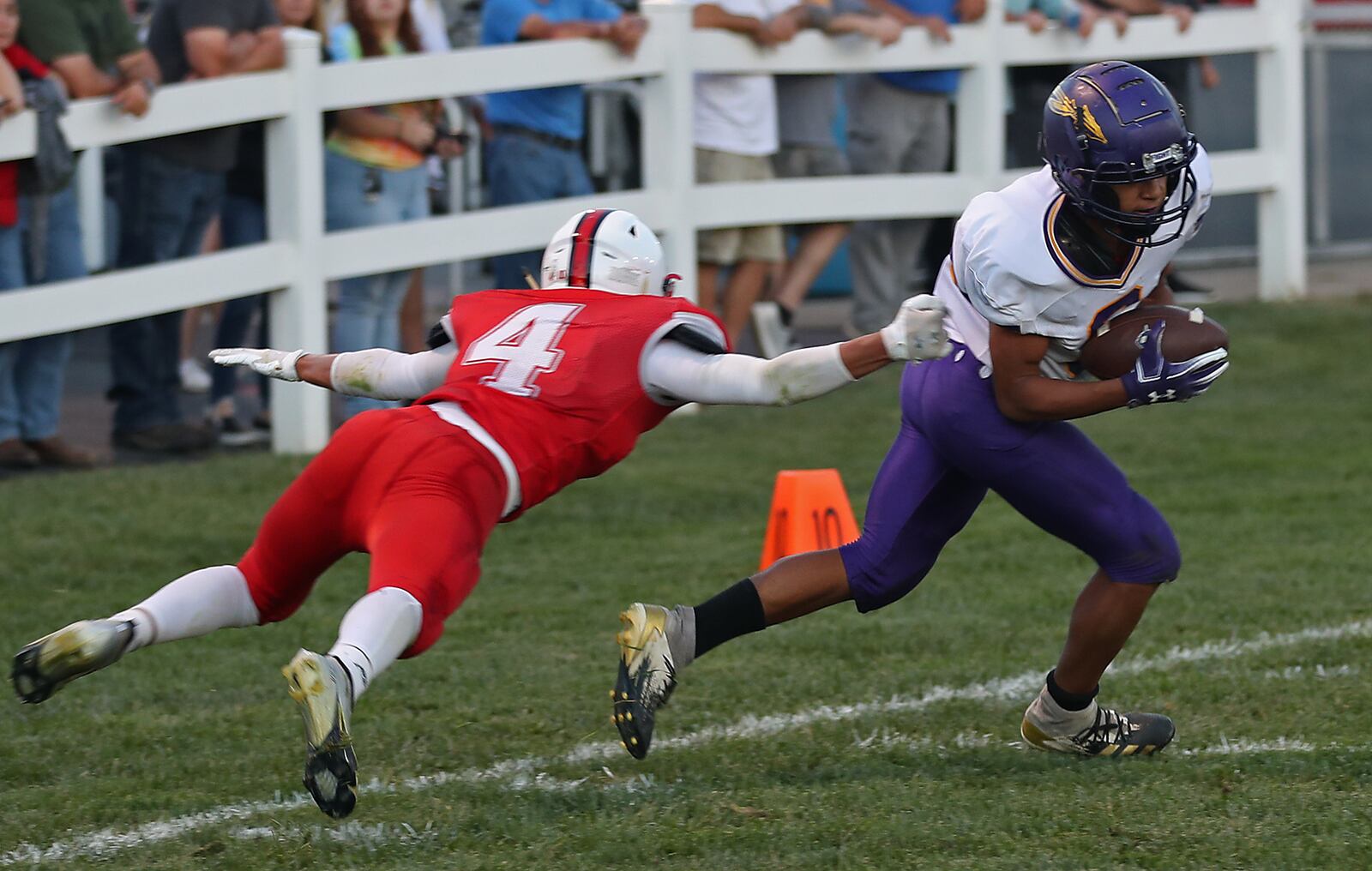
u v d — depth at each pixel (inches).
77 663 494.9
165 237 1181.1
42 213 1076.5
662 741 654.5
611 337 548.7
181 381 1441.9
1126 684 708.0
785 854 510.9
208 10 1144.2
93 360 1617.9
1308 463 1171.3
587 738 658.8
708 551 972.6
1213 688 700.7
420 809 567.2
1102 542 594.6
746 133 1348.4
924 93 1435.8
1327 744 622.8
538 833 537.0
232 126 1175.6
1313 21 2183.8
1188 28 1587.1
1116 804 548.7
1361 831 517.0
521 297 575.2
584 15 1296.8
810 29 1366.9
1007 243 559.5
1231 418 1306.6
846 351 509.0
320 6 1274.6
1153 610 831.1
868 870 494.6
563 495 1102.4
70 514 1018.1
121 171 1183.6
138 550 954.7
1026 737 632.4
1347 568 906.1
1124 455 1202.0
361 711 695.1
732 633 589.9
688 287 1337.4
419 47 1256.2
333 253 1200.2
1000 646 783.1
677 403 559.2
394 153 1220.5
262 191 1239.5
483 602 869.8
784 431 1275.8
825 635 802.8
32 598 867.4
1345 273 1902.1
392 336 1266.0
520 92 1279.5
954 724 669.9
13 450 1135.0
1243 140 2246.6
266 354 606.5
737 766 616.7
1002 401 577.9
